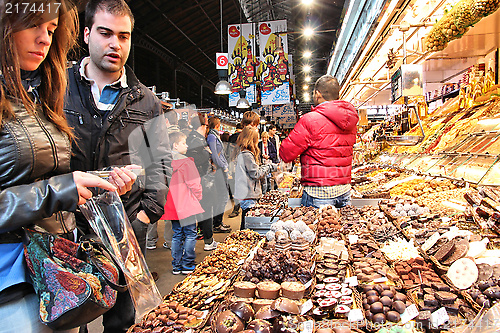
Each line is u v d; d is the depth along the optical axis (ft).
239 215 17.56
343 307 4.94
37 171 2.94
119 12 4.91
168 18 31.37
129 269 3.62
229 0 32.68
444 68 21.53
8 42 2.67
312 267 6.15
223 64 26.27
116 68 5.16
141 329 4.75
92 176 3.02
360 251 7.22
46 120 3.27
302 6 36.17
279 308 4.77
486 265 5.33
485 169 10.04
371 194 12.41
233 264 7.39
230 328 4.50
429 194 11.21
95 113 5.29
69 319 2.77
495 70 16.19
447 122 16.01
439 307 4.73
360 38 21.62
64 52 3.52
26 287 2.97
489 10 10.53
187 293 5.89
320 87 11.05
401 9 14.62
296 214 10.11
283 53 25.72
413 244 7.06
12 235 2.88
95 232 3.53
